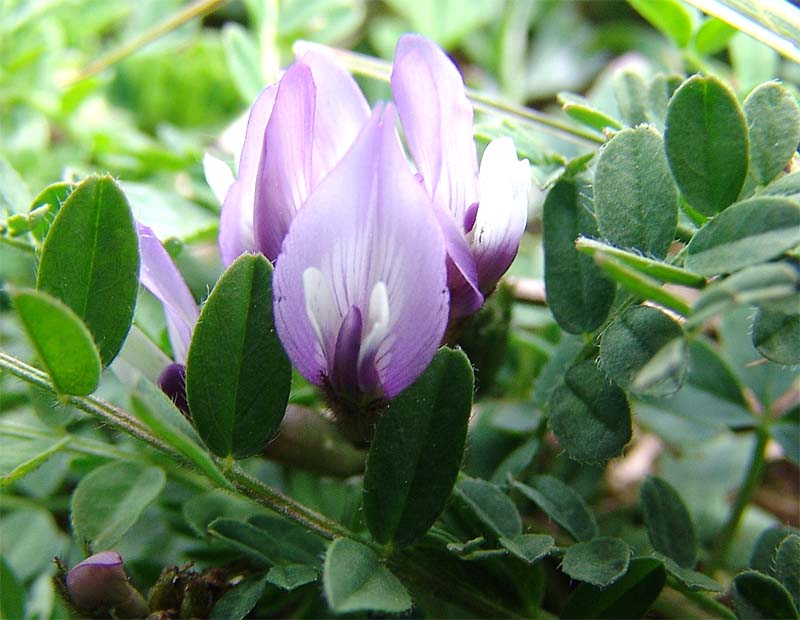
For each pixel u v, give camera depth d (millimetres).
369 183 64
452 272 72
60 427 87
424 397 70
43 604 90
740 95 104
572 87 159
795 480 115
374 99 140
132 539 95
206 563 86
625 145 71
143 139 128
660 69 132
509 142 70
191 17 120
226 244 76
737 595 71
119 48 135
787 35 79
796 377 94
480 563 77
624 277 58
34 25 127
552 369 86
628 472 112
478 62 156
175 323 77
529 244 124
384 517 72
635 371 66
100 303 71
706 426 100
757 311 67
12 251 108
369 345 67
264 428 72
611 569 69
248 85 121
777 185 68
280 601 84
